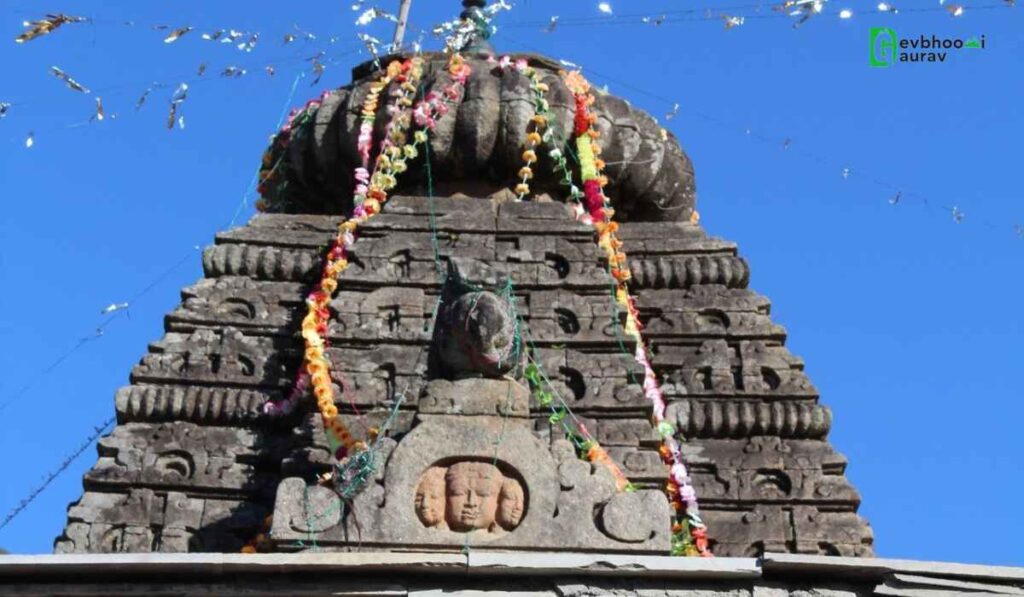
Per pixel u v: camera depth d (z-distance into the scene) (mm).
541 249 24141
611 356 22781
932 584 17703
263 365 23438
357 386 22422
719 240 25484
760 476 22625
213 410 22781
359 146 25656
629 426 21922
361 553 17578
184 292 24281
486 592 17516
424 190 25750
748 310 24516
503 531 18562
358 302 23344
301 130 26562
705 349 24000
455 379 19484
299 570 17469
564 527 18484
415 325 23203
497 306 19719
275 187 26984
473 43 27031
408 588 17500
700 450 22891
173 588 17531
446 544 18375
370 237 24312
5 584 17484
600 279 23703
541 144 25703
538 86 25812
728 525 22156
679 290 24891
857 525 22094
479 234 24391
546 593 17562
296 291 24406
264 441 22594
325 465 21203
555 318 23312
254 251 24750
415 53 26719
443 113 25484
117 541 21594
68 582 17547
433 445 18828
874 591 17688
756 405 23250
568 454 18953
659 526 18469
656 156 26500
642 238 25641
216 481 22109
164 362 23359
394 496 18594
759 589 17641
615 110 26531
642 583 17656
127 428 22672
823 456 22734
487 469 18781
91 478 22031
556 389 22375
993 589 17688
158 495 21984
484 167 25672
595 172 25656
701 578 17672
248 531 21641
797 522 22125
